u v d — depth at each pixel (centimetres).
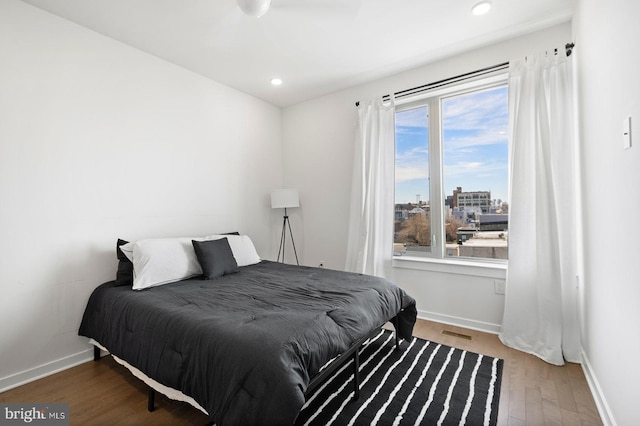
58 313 211
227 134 339
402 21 227
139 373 175
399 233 325
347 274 255
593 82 170
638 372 115
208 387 130
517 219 235
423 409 162
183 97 296
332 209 363
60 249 213
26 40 199
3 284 189
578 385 182
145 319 172
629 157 121
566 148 217
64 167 216
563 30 230
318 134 375
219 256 256
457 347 236
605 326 155
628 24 121
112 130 243
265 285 222
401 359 217
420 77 298
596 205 168
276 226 403
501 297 258
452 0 205
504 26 235
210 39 248
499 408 162
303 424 151
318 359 136
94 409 167
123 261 231
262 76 317
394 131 306
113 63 244
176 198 289
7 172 191
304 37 247
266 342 128
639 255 113
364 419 154
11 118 192
